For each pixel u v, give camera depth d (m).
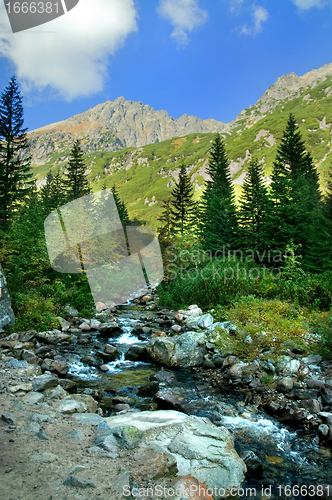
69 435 2.64
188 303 10.21
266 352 5.64
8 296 7.66
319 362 5.25
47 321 8.09
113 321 9.56
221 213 24.94
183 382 5.40
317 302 7.97
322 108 152.38
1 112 29.11
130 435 2.58
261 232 20.83
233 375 5.29
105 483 1.95
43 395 3.68
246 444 3.59
